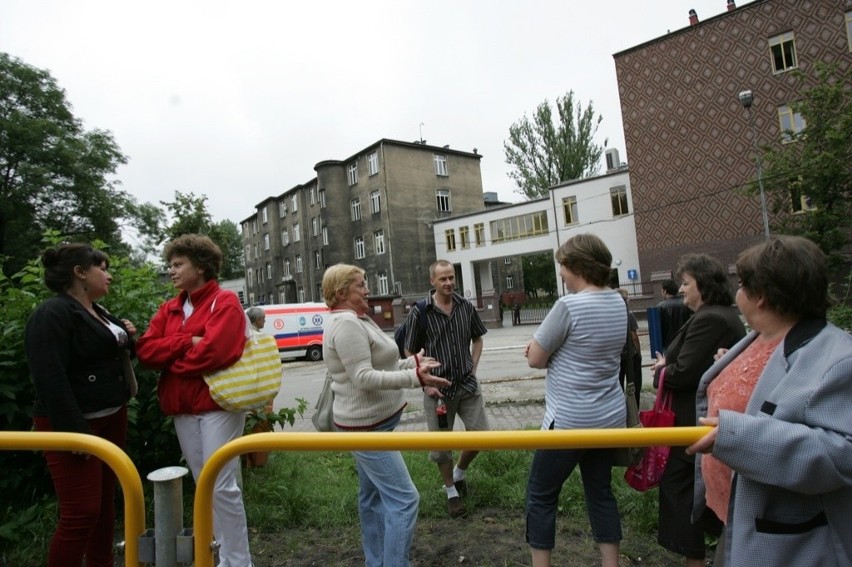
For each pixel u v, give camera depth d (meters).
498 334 26.94
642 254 27.25
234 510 2.73
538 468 2.51
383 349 2.73
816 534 1.40
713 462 1.89
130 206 29.97
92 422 2.64
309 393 12.37
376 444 1.60
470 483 4.05
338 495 4.05
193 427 2.82
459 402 3.97
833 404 1.34
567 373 2.44
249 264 57.47
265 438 1.67
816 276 1.49
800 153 18.59
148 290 4.58
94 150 28.31
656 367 3.01
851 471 1.29
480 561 3.03
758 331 1.69
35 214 26.97
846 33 21.72
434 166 40.94
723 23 24.36
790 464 1.32
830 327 1.48
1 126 25.00
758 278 1.57
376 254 39.78
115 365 2.74
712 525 2.41
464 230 38.31
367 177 39.97
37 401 2.58
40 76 27.03
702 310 2.63
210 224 25.97
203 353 2.68
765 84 23.45
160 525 1.69
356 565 3.09
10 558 3.19
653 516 3.32
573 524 3.39
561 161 41.47
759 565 1.45
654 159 26.61
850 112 16.97
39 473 3.91
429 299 3.93
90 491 2.46
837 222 17.94
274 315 21.45
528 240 35.09
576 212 31.75
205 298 2.91
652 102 26.53
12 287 4.00
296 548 3.33
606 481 2.55
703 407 1.99
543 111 42.09
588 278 2.53
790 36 22.88
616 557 2.46
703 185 25.22
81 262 2.63
